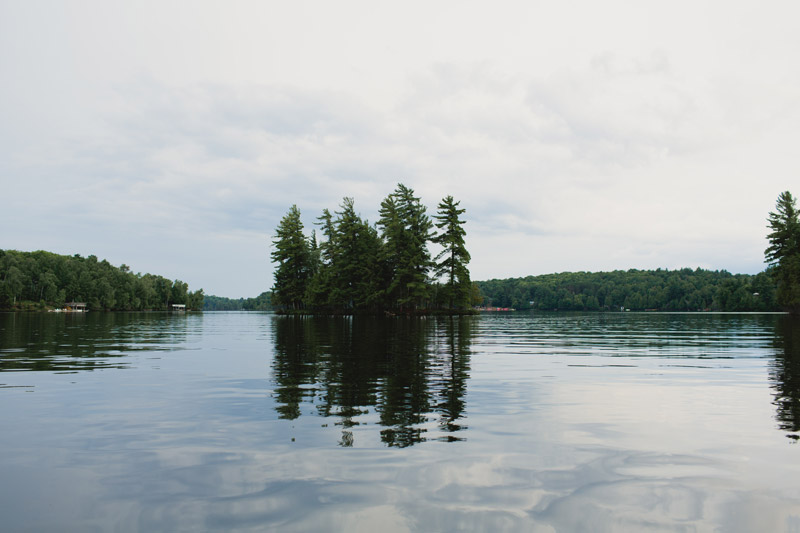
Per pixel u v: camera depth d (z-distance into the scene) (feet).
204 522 11.27
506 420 20.85
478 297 312.91
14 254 498.28
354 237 221.87
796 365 39.73
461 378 32.32
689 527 11.03
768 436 18.33
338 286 218.79
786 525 11.14
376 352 50.42
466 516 11.60
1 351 49.88
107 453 16.28
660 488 13.34
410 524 11.16
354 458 15.78
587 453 16.33
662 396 26.21
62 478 14.02
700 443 17.42
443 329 101.14
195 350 52.29
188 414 21.81
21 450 16.57
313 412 22.31
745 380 31.71
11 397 25.54
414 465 15.12
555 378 32.42
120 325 125.39
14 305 379.96
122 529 10.90
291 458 15.78
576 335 84.12
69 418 21.02
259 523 11.22
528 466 15.07
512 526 11.04
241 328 108.78
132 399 25.17
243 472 14.51
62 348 53.57
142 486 13.46
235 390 27.68
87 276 443.32
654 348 56.49
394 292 209.46
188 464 15.19
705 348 56.59
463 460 15.61
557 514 11.69
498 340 69.31
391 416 21.53
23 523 11.16
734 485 13.57
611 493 13.00
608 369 37.11
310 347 56.34
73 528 10.94
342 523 11.21
